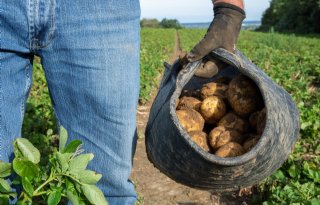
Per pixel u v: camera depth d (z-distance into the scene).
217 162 0.77
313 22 22.17
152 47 8.59
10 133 0.88
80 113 0.87
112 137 0.89
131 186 0.96
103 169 0.91
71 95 0.86
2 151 0.88
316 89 4.48
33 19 0.80
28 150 0.62
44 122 2.26
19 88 0.88
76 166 0.62
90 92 0.85
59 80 0.86
